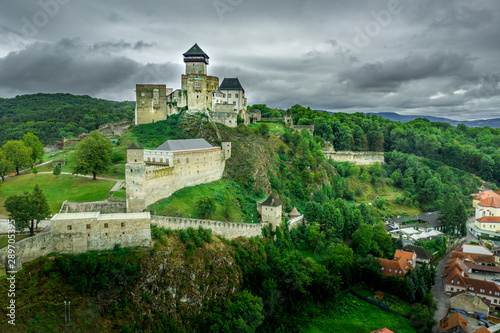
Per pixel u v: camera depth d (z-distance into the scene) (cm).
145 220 8962
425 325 11362
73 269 7894
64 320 7200
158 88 19825
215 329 8925
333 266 13112
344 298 12794
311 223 15275
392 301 12838
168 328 8506
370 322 11594
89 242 8450
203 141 15050
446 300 13662
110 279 8056
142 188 10606
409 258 15062
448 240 19025
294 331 10738
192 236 10362
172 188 12450
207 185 14275
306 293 11881
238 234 12094
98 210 10856
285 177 19138
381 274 13625
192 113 19162
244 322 9056
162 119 19975
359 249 15212
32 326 6819
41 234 7950
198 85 19462
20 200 8600
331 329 11131
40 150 16738
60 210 10319
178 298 9069
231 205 13650
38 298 7206
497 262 16188
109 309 7831
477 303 12550
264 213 13675
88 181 13475
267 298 10656
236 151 17338
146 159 13125
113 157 15662
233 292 10212
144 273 8600
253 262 11494
